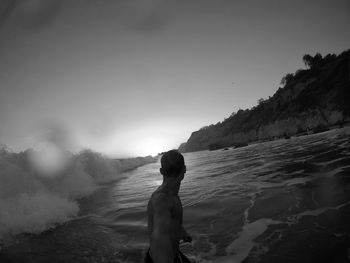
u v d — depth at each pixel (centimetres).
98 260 441
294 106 9231
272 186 853
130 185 1488
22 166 1139
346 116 6788
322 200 607
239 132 12150
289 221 511
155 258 136
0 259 469
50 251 496
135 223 657
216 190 949
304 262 349
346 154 1268
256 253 395
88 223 679
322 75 9419
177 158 196
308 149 1902
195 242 470
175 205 176
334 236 411
